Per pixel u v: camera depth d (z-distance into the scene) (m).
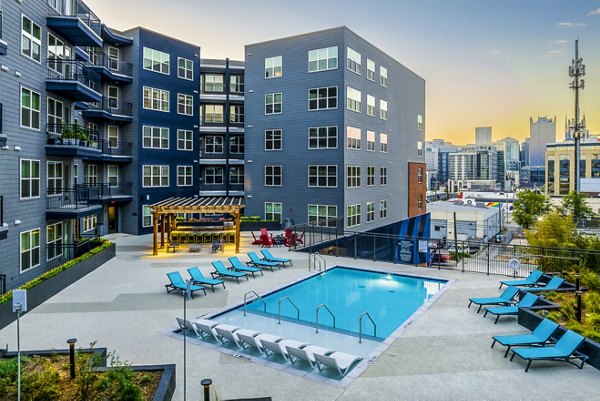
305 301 17.09
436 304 15.52
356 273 21.73
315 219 34.25
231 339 11.82
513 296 14.88
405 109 45.25
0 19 15.76
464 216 59.12
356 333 13.38
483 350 11.36
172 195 37.12
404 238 23.41
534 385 9.40
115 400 7.89
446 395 8.99
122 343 11.91
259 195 37.00
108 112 33.28
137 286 18.08
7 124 16.80
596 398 8.80
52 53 20.75
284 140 35.56
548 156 143.25
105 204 33.50
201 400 8.75
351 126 33.91
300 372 10.09
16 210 17.41
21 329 12.95
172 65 36.94
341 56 32.72
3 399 7.91
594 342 10.41
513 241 61.19
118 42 33.78
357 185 35.03
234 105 43.59
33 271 18.73
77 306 15.29
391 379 9.72
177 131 37.50
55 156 20.98
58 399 7.97
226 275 19.12
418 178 49.12
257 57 36.66
